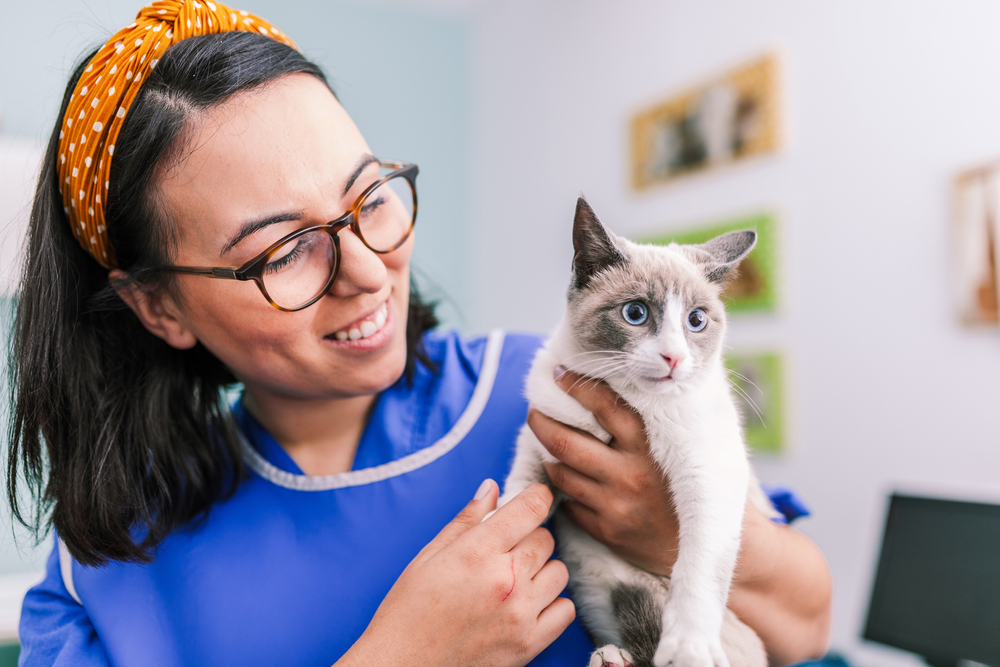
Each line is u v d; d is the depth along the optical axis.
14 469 0.92
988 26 1.87
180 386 0.99
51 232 0.90
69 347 0.91
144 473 0.97
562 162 3.26
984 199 1.87
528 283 3.44
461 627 0.73
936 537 1.80
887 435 2.08
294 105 0.79
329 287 0.81
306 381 0.86
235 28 0.88
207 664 0.85
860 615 1.89
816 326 2.26
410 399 1.05
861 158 2.15
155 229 0.82
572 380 0.96
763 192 2.42
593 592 0.94
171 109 0.78
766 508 1.09
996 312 1.86
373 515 0.95
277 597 0.89
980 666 1.64
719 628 0.79
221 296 0.80
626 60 2.95
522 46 3.46
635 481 0.87
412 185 0.94
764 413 2.38
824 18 2.24
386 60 3.51
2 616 1.81
